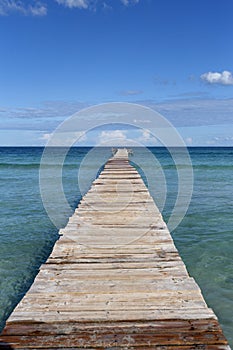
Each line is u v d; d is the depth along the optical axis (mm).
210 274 5723
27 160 38156
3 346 2574
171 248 4812
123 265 4184
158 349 2541
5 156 46906
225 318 4359
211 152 58875
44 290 3475
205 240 7582
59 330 2771
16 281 5535
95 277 3809
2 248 7125
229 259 6406
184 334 2717
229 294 5000
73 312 3041
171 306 3143
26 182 18578
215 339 2658
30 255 6734
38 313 3016
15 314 3000
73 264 4219
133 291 3455
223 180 19031
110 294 3389
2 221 9414
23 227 8828
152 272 3951
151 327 2812
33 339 2658
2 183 18203
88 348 2561
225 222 9164
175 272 3951
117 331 2762
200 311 3053
